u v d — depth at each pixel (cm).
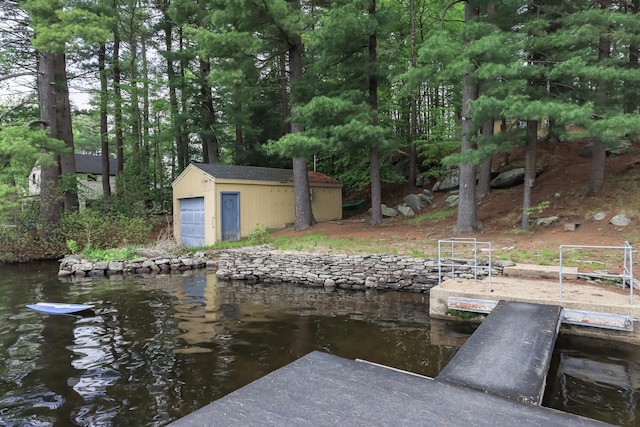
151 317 695
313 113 1245
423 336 580
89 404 386
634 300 573
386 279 931
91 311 737
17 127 1213
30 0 1298
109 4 1788
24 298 855
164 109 2217
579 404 374
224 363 484
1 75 1783
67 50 1397
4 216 1445
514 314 529
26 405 384
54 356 510
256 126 2339
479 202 1456
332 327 630
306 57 1683
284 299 838
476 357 374
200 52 1316
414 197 1734
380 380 306
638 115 827
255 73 1489
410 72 997
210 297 860
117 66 2103
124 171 1988
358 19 1221
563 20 941
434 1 1819
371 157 1466
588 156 1502
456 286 701
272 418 243
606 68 845
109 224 1496
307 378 307
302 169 1535
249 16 1309
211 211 1505
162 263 1236
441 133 1827
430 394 285
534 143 1062
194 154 2697
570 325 577
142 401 391
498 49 873
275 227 1667
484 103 854
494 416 252
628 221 961
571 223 1012
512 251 920
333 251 1080
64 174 1636
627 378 429
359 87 1457
